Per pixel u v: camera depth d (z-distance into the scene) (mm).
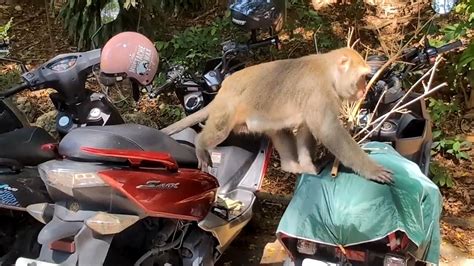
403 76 3914
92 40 6383
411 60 3791
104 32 6293
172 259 3418
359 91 3428
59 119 3600
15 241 3592
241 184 4031
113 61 3264
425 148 3900
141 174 3029
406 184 2910
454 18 6707
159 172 3104
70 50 7398
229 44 3984
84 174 2971
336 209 2840
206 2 7926
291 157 3885
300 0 7293
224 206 3592
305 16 7176
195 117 3779
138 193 2984
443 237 4645
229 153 4090
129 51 3268
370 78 3787
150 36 6516
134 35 3309
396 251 2879
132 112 5816
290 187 5285
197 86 4109
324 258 3031
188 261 3430
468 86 6164
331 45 6805
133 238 3414
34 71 3484
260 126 3635
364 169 3020
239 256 4473
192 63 5969
